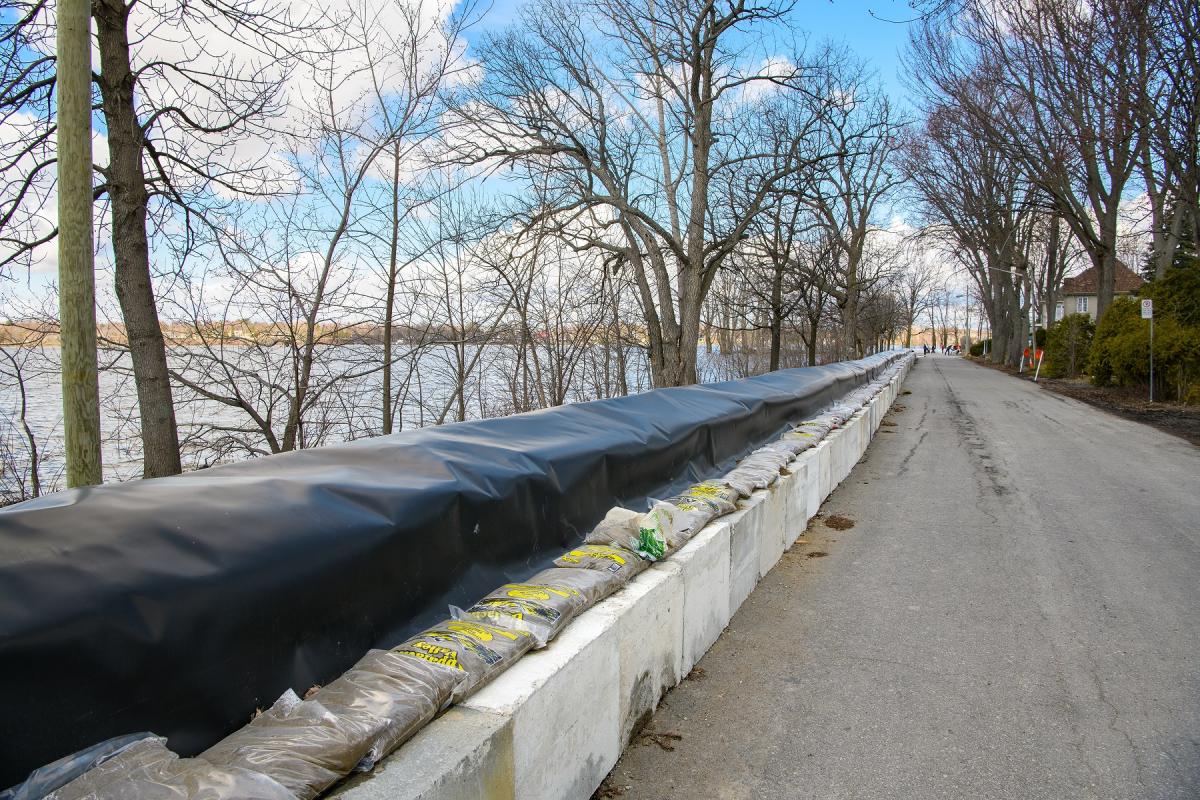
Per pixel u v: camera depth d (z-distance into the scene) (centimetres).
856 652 396
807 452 691
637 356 1859
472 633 229
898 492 817
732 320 2391
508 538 300
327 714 173
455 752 180
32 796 138
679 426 488
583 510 359
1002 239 3609
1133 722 323
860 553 579
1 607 149
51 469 805
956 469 967
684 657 359
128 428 862
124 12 588
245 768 150
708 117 1434
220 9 626
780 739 308
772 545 534
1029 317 4097
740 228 1484
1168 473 935
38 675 150
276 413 1019
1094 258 2533
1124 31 1600
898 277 3809
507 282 1203
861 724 321
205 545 188
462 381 1086
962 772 286
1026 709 336
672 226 1631
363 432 963
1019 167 2817
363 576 225
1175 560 564
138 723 166
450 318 1093
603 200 1341
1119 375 2225
